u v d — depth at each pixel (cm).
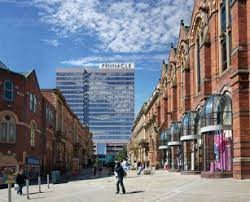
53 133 6431
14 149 4394
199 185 2531
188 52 4625
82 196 2412
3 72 4388
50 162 6166
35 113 5106
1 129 4328
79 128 11644
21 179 2772
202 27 3984
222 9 3444
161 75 6900
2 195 2805
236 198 1852
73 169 5919
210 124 3158
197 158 4119
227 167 3127
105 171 6862
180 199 1939
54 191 2928
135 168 7262
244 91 2752
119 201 2036
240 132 2716
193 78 4362
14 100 4453
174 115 5409
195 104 4200
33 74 5022
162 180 3219
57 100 6881
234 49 2831
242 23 2781
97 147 14838
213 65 3556
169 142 5119
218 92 3388
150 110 9006
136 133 12738
